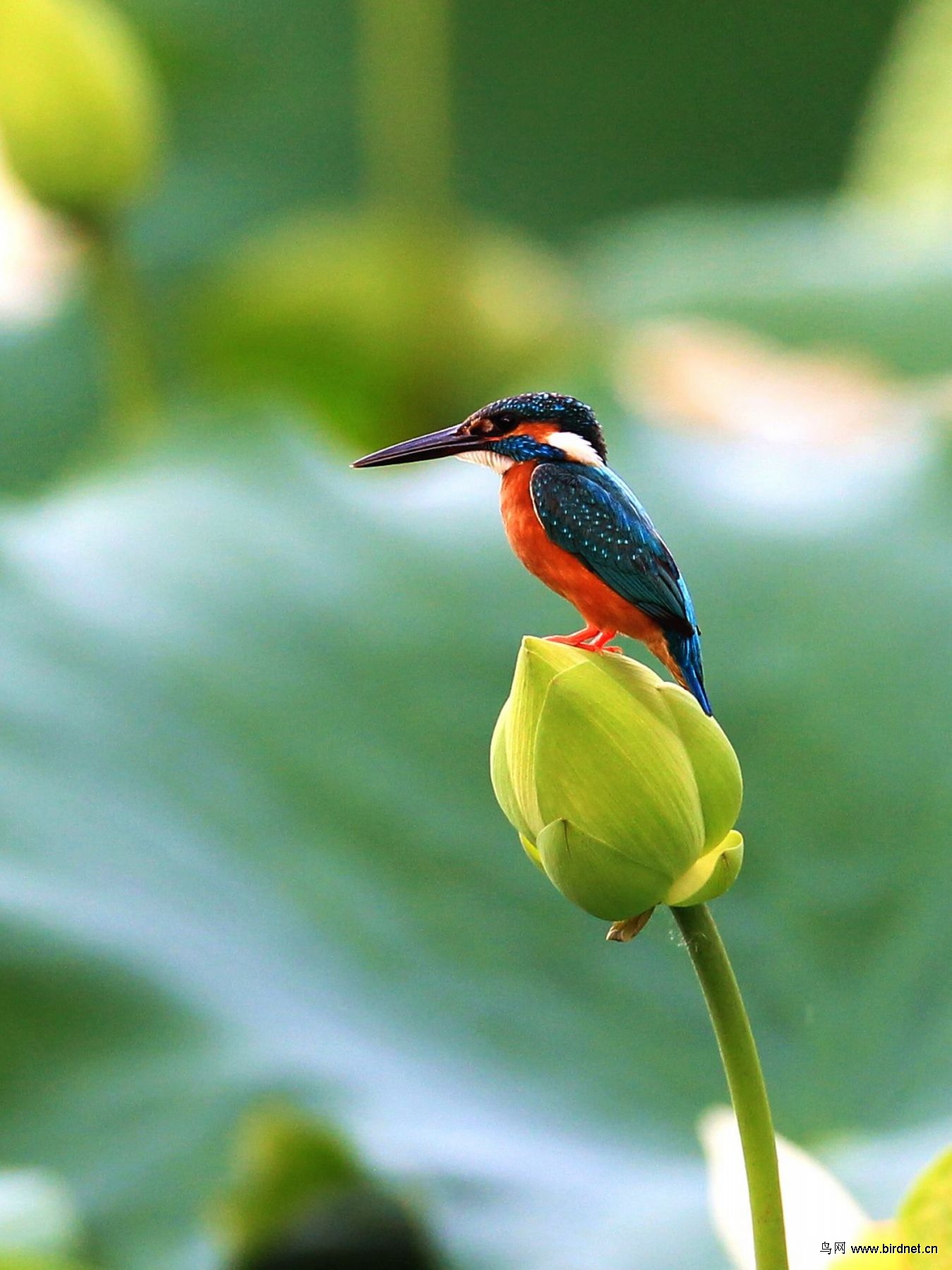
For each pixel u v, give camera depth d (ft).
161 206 49.93
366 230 44.62
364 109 50.29
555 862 24.32
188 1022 25.18
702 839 24.32
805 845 25.53
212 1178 25.02
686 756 24.32
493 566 26.04
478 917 25.44
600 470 24.73
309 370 44.24
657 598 24.67
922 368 33.50
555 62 50.80
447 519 27.07
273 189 51.08
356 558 26.27
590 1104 25.20
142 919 25.32
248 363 44.65
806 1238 24.89
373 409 44.62
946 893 25.43
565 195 53.06
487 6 49.52
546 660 24.36
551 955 25.40
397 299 43.50
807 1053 25.23
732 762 24.35
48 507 28.07
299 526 26.91
